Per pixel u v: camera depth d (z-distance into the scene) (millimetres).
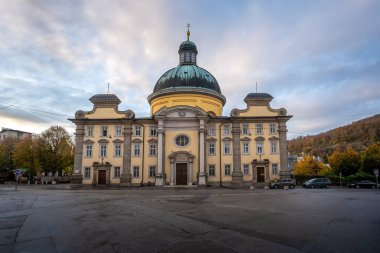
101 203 20969
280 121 49781
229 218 13789
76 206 19328
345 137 158875
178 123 50094
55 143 67875
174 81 56031
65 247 9047
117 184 49594
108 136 51031
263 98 50719
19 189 42344
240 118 49812
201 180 47156
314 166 87062
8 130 106312
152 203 20656
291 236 10117
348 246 8875
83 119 51125
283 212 15719
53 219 14125
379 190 38656
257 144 49594
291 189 41188
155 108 57438
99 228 11727
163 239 9773
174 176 48375
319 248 8672
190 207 18125
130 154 50156
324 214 14969
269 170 48625
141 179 49562
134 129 51406
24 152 65188
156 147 50469
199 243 9234
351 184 48531
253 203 20344
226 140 50156
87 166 50219
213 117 50750
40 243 9562
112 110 51812
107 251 8539
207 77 57750
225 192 33188
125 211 16469
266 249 8578
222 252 8297
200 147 48438
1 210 17750
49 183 68000
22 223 13156
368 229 11203
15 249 8930
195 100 54625
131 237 10117
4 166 73875
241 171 48812
